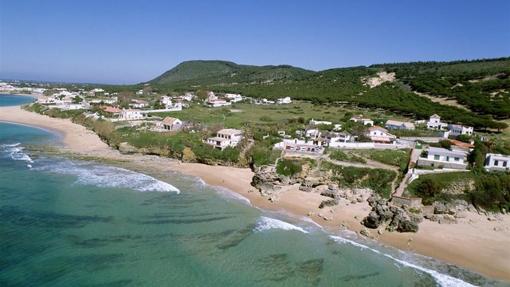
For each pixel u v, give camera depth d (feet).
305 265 133.18
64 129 410.11
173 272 125.39
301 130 326.03
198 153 279.28
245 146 282.15
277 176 220.84
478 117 361.51
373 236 157.38
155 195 201.05
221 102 581.53
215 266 130.52
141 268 126.72
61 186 208.33
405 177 204.44
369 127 312.29
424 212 179.01
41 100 635.66
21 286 112.98
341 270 130.41
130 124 381.19
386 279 125.18
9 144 322.75
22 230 150.10
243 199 201.87
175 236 151.84
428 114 395.75
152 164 272.51
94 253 134.92
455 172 206.18
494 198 187.93
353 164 229.66
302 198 201.67
